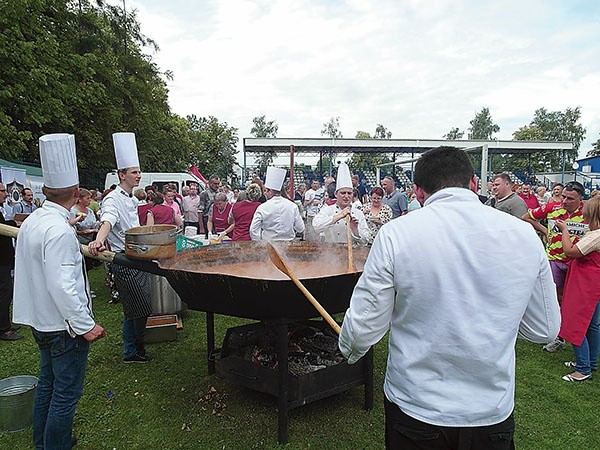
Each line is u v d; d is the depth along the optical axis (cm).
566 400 297
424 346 119
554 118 5775
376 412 283
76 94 1202
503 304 115
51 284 193
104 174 1691
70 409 212
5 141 1035
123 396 301
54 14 1301
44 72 1106
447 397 117
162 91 2162
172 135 2503
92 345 391
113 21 1628
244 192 517
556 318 125
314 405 291
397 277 119
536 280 122
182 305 442
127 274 330
